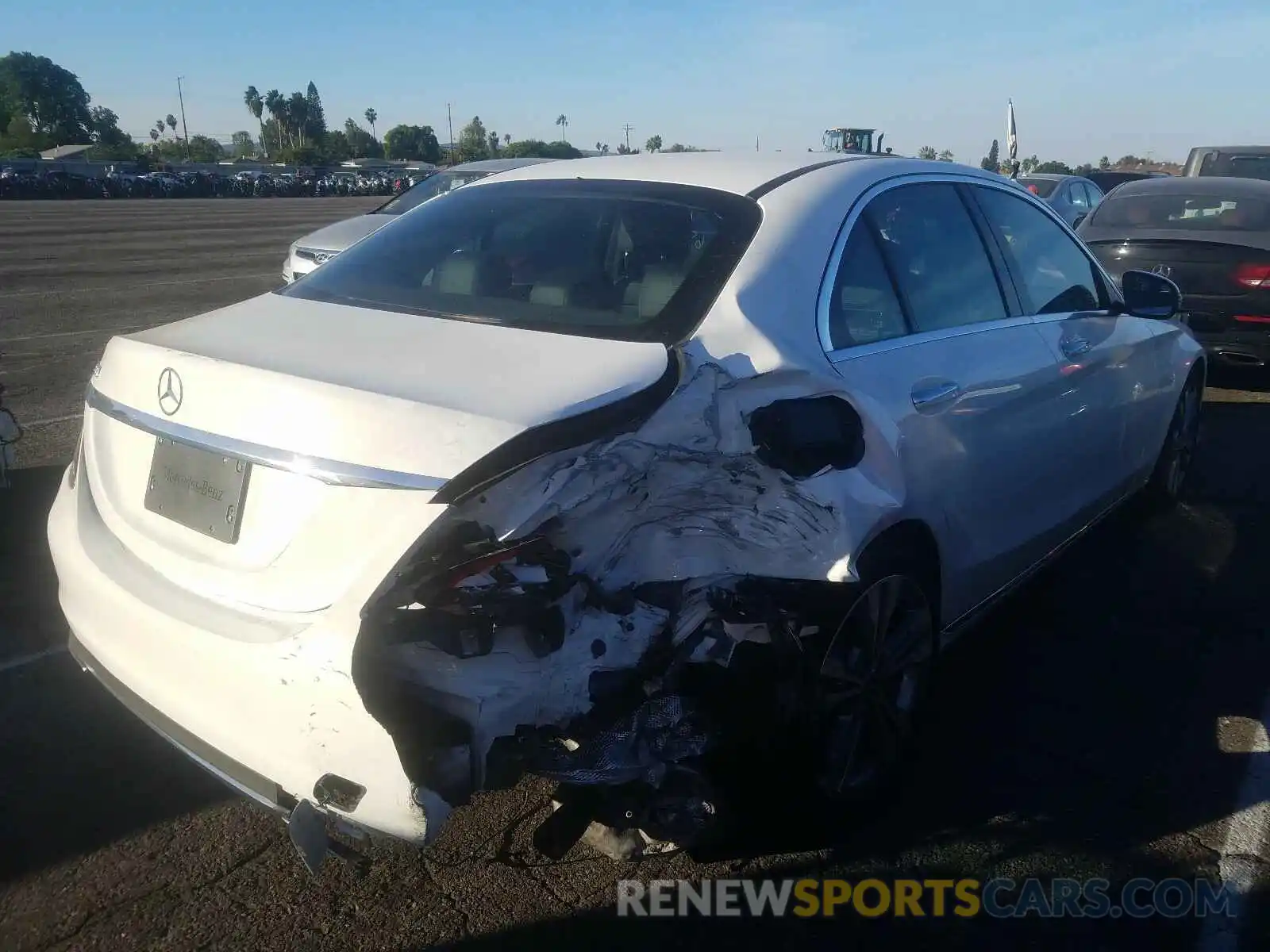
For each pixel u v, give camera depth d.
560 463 2.38
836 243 3.23
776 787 3.00
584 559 2.54
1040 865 3.07
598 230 3.24
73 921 2.75
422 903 2.86
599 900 2.89
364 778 2.24
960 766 3.53
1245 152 15.24
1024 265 4.24
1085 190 19.41
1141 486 5.50
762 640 2.74
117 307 13.06
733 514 2.74
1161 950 2.76
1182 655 4.34
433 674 2.30
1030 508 4.02
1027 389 3.83
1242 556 5.41
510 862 3.03
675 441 2.58
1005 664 4.24
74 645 2.99
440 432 2.28
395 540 2.23
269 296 3.33
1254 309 8.30
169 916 2.78
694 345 2.75
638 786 2.63
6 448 5.71
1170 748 3.66
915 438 3.16
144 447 2.75
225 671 2.38
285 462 2.37
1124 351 4.74
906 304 3.44
